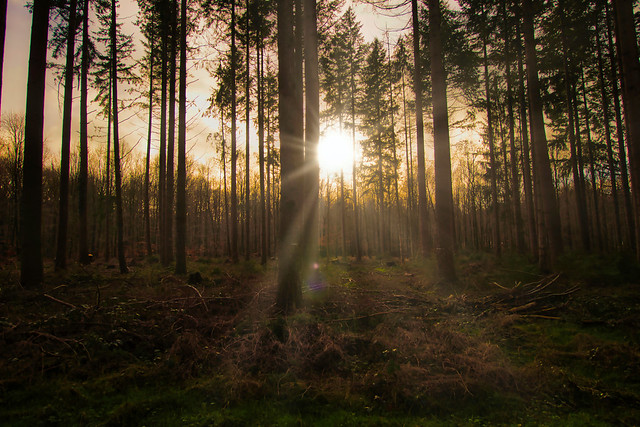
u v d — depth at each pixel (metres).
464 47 17.83
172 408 3.96
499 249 18.92
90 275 11.50
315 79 11.73
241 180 36.19
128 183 38.22
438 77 10.80
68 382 4.38
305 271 10.77
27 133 9.48
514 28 16.97
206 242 39.81
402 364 4.81
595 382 4.38
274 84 21.12
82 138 15.49
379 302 8.00
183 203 13.12
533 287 9.27
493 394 4.16
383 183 29.81
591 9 13.87
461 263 15.44
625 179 16.31
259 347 5.10
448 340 5.58
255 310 6.77
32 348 4.98
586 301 7.55
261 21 17.64
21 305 7.22
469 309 7.67
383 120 26.56
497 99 19.56
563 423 3.62
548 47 15.38
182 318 6.53
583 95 18.45
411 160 29.73
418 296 8.57
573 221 28.55
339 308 7.45
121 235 13.70
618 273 9.16
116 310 6.77
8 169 28.12
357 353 5.38
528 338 6.06
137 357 5.22
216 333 6.09
